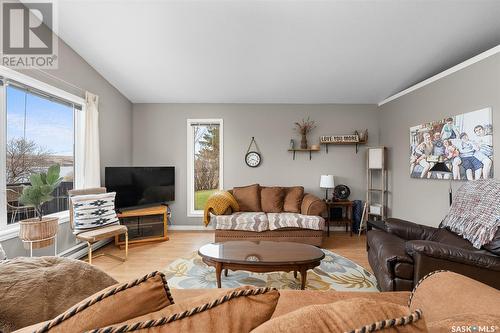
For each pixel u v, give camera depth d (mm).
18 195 2467
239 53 3164
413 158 3586
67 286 873
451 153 2902
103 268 2869
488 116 2461
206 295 575
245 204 4234
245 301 533
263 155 4688
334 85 3973
